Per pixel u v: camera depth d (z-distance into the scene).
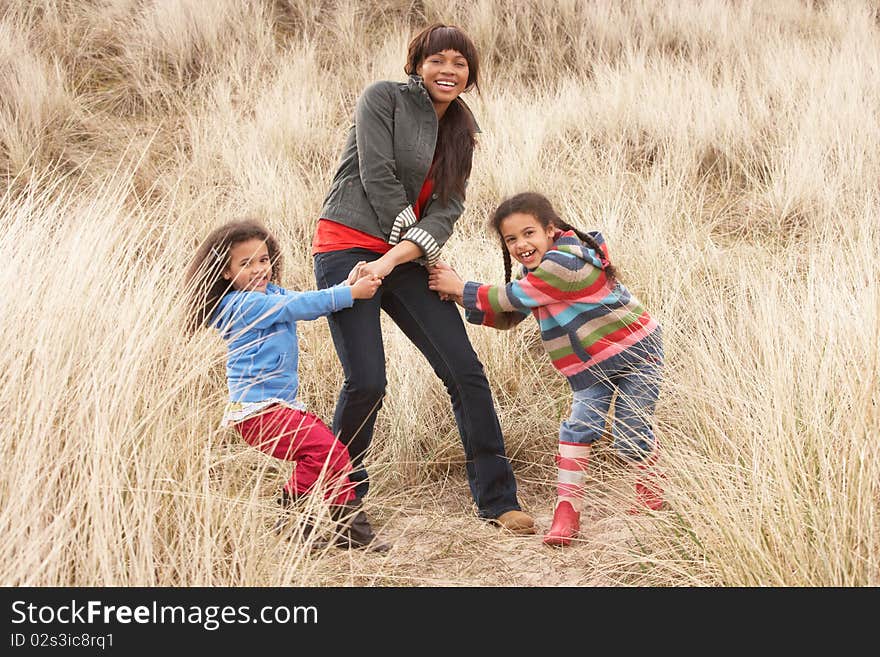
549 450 3.87
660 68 7.88
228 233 3.07
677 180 5.98
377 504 3.45
